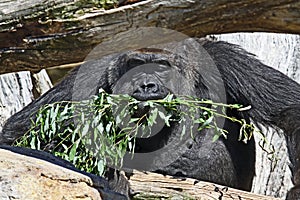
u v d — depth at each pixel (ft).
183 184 25.49
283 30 22.20
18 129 34.47
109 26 22.48
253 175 35.50
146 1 21.97
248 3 21.36
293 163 33.55
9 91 46.75
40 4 22.57
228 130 33.81
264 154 42.60
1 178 19.94
